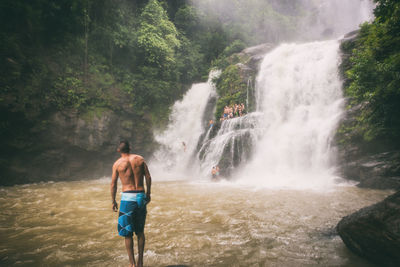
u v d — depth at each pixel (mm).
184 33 29812
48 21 15367
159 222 4945
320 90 17109
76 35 17094
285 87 19438
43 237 4133
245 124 16828
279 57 21859
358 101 11523
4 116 12492
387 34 9922
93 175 16094
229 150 15344
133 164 2908
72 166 15180
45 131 14039
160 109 21672
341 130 12164
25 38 13953
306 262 2949
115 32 19406
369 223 2871
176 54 26312
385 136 10430
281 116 17500
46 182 14133
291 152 13984
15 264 3047
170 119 22047
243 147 15242
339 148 11875
